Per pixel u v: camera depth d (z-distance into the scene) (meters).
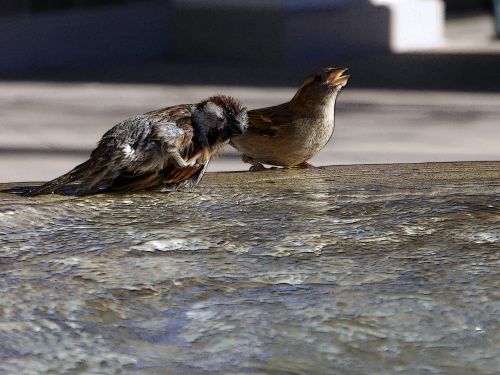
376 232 5.03
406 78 22.33
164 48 26.53
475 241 4.85
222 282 4.23
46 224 5.18
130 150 5.65
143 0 26.12
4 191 6.04
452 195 5.87
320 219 5.31
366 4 25.94
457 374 3.33
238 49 25.36
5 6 23.77
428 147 14.99
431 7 27.58
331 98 7.32
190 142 5.77
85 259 4.55
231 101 5.86
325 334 3.66
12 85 21.66
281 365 3.39
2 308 3.90
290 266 4.45
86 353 3.49
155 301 3.99
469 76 22.41
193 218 5.33
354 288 4.14
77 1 25.06
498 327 3.73
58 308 3.91
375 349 3.53
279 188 6.16
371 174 6.67
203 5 25.80
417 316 3.83
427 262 4.49
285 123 7.27
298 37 24.81
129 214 5.41
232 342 3.58
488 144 15.19
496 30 28.78
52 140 15.52
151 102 19.31
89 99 19.70
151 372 3.33
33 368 3.36
